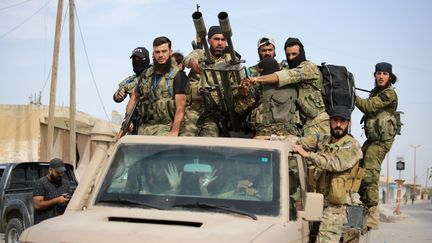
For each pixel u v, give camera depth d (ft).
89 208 16.92
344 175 20.53
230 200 16.35
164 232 13.99
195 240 13.53
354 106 25.53
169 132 22.02
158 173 17.21
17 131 104.12
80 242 13.93
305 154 19.40
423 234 70.54
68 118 108.47
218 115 22.15
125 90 26.35
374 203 26.35
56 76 85.81
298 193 18.90
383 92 26.50
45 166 46.32
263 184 16.61
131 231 14.11
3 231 43.70
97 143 18.98
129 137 18.30
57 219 15.79
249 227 14.82
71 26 88.53
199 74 22.86
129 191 17.04
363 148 27.30
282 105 22.11
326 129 22.82
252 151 17.22
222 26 19.13
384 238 65.00
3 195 43.29
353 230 22.08
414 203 243.60
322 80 24.09
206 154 17.31
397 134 27.22
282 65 25.59
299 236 16.79
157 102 21.95
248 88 21.45
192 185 16.80
